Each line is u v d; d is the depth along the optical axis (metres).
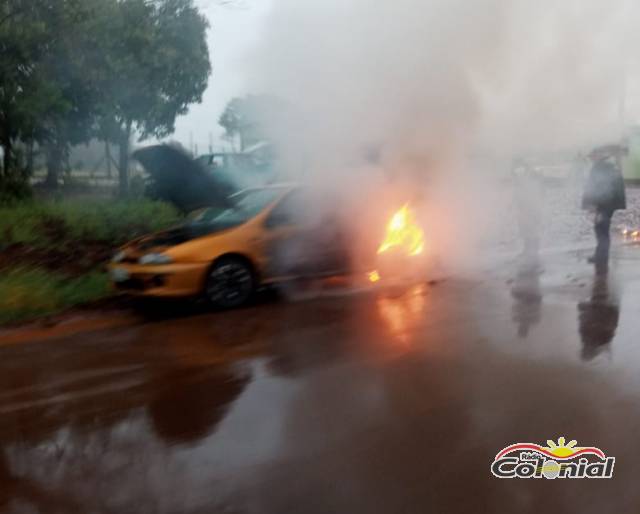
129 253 7.47
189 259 7.09
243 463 3.77
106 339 6.29
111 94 12.55
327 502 3.35
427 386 4.82
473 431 4.08
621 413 4.28
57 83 11.99
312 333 6.27
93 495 3.49
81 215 11.28
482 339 5.94
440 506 3.30
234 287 7.38
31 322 6.98
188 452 3.92
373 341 5.96
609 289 7.93
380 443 3.95
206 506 3.35
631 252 10.77
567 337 5.94
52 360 5.66
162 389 4.91
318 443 3.97
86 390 4.93
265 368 5.30
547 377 4.95
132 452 3.94
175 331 6.50
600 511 3.23
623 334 6.00
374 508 3.29
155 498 3.44
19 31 11.02
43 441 4.12
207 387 4.92
